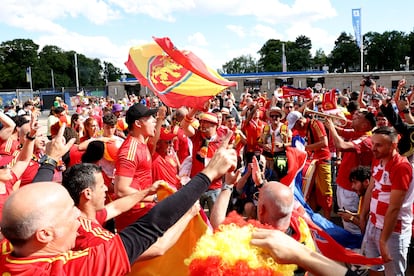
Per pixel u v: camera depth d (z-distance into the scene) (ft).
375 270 12.87
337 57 349.41
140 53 16.81
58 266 5.14
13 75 346.74
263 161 15.26
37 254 5.30
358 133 19.69
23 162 13.15
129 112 13.39
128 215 12.21
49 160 9.62
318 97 35.96
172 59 14.80
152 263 7.37
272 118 20.57
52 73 353.51
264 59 421.59
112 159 15.74
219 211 8.31
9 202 5.26
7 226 5.18
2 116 16.05
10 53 355.15
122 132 27.07
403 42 335.26
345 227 16.66
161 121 16.39
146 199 12.21
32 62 354.33
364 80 32.17
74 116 25.80
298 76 142.72
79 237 7.59
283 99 36.99
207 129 18.65
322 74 139.95
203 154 18.70
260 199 7.79
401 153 15.55
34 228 5.16
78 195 8.70
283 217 7.52
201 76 13.99
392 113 15.53
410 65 336.08
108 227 15.52
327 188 20.58
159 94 15.48
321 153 20.36
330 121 17.87
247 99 42.04
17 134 18.16
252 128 23.81
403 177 11.21
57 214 5.36
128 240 5.49
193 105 15.07
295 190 13.46
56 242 5.41
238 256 5.94
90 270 5.16
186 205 5.94
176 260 7.31
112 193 15.60
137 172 13.14
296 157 13.46
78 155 16.74
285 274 5.97
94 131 21.88
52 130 20.67
